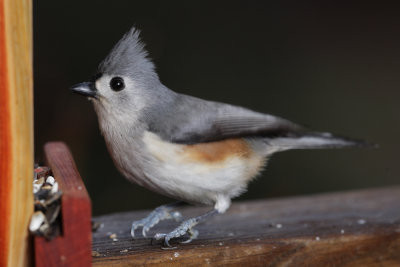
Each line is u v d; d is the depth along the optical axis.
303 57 13.56
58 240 4.10
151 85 6.34
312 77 13.20
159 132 6.17
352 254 5.77
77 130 10.89
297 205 7.81
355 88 13.05
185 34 12.84
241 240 5.64
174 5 12.91
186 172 6.20
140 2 12.46
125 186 10.72
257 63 13.11
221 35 13.21
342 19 14.71
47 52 11.39
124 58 6.23
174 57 12.59
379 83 13.30
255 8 13.94
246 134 6.75
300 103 12.61
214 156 6.38
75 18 11.87
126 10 12.23
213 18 13.35
